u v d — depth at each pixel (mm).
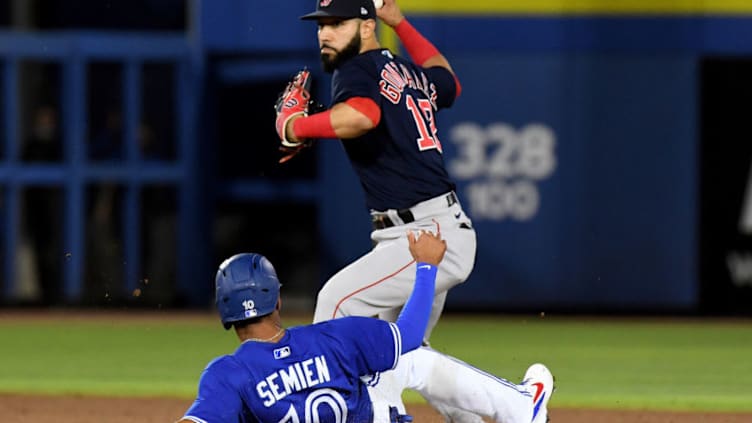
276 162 54094
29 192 54469
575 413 28969
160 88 54500
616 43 50688
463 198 50844
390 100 20906
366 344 17062
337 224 51281
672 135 50938
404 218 21406
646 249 51062
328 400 16859
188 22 55594
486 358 39156
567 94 50750
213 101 54062
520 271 50938
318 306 21453
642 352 40906
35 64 54312
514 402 20750
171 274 54844
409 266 21203
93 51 54094
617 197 50938
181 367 37250
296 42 51875
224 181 54438
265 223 54469
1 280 54625
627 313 52000
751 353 40781
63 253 54625
